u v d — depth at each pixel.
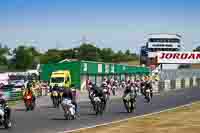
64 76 60.72
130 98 31.20
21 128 21.17
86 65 74.00
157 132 18.88
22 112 31.98
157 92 64.62
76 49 144.00
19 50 131.75
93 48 145.38
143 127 20.89
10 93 46.09
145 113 30.38
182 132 18.88
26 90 34.25
